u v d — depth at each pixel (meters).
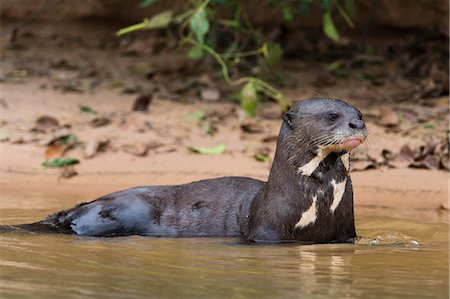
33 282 13.54
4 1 35.06
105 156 23.05
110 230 17.67
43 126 25.12
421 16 33.66
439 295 13.18
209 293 13.05
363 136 16.58
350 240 17.25
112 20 35.50
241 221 17.59
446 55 32.31
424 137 24.39
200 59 31.89
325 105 16.91
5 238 16.88
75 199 20.61
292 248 16.48
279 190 17.03
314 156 16.81
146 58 33.44
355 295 13.12
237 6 28.62
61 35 35.38
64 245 16.41
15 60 32.66
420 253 16.12
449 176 21.47
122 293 12.97
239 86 30.09
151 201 18.06
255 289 13.34
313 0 29.78
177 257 15.53
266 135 24.92
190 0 28.31
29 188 21.69
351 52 33.12
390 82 30.45
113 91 29.45
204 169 22.16
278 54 27.77
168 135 24.78
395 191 20.89
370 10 33.94
